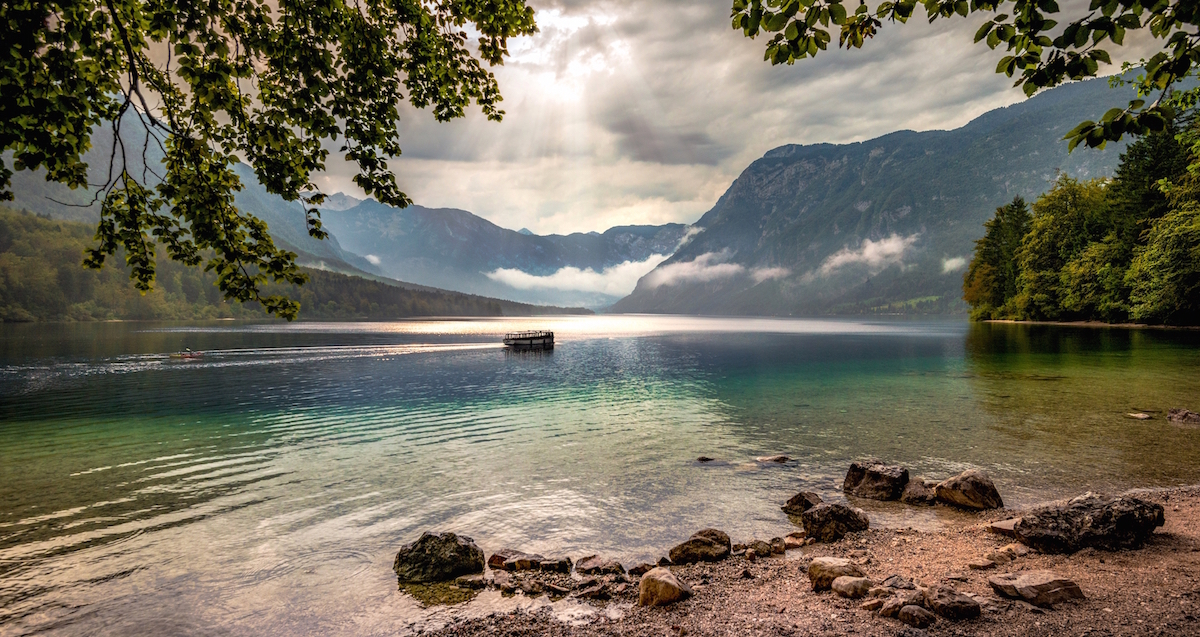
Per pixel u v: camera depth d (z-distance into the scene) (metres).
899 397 29.91
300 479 15.95
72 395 33.72
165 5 4.91
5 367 49.25
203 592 9.17
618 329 158.12
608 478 15.72
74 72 4.63
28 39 4.15
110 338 90.19
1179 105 19.78
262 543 11.27
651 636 7.11
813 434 21.22
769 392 33.25
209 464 17.83
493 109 8.82
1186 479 14.15
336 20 6.30
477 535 11.63
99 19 5.01
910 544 10.09
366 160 6.45
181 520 12.70
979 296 115.44
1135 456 16.52
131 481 15.92
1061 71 4.36
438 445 20.27
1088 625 6.09
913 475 15.50
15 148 4.65
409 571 9.58
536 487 14.94
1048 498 13.02
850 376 40.44
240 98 5.96
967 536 10.37
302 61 5.65
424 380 41.34
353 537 11.58
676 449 19.20
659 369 48.59
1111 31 4.02
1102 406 24.72
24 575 9.88
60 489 15.17
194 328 132.00
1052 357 45.66
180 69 5.24
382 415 26.89
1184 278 55.91
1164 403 24.91
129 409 28.84
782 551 10.28
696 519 12.45
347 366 51.91
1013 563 8.52
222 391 35.44
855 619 6.91
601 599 8.48
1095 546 8.67
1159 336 57.88
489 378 42.56
